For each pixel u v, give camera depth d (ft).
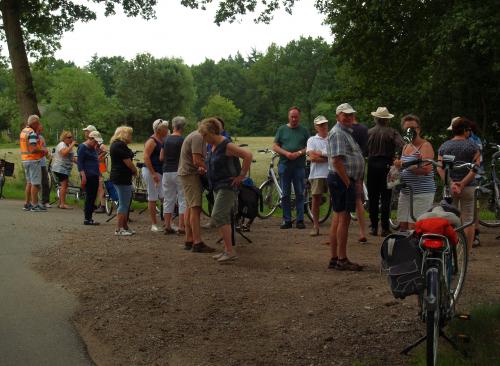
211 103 385.09
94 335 17.80
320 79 364.79
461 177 25.29
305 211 39.68
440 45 69.21
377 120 31.81
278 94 399.44
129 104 338.54
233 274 23.04
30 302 20.31
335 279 22.22
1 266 24.75
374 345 16.47
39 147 44.98
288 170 36.11
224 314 18.89
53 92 283.18
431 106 84.17
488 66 76.02
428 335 13.42
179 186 32.63
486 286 20.81
